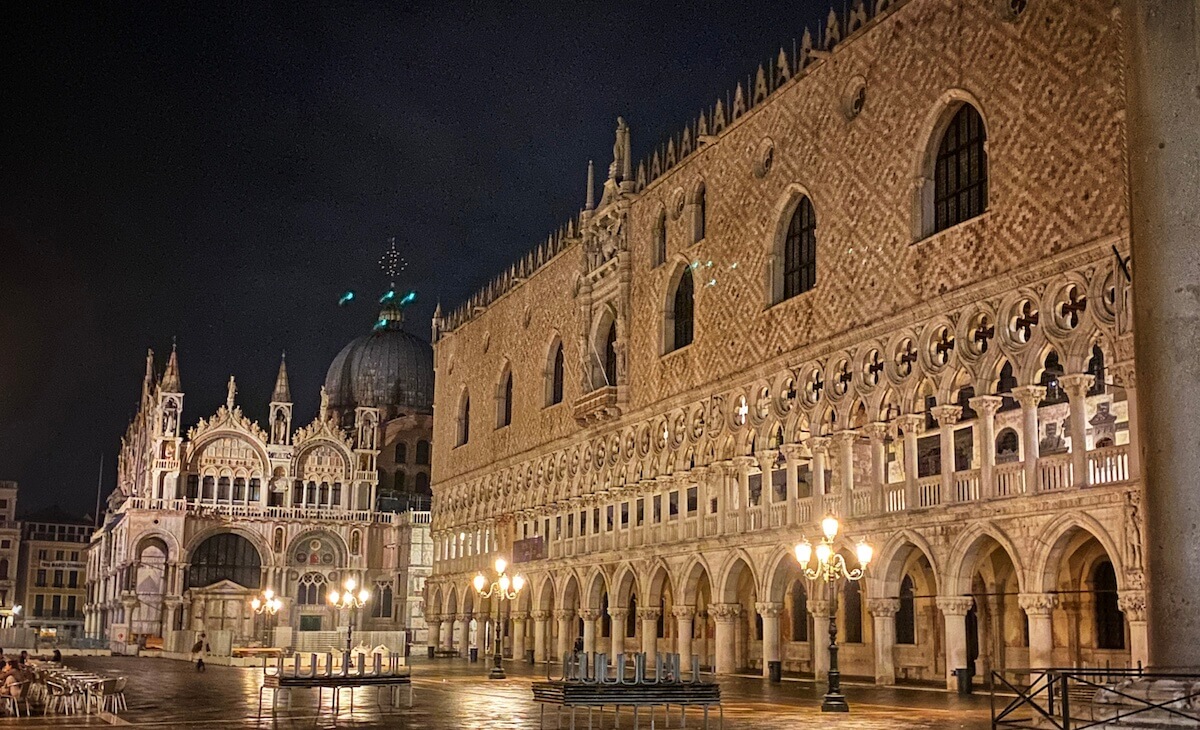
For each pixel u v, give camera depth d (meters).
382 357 161.38
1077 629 47.66
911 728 32.09
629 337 76.50
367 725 32.94
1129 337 39.59
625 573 74.31
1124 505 39.31
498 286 102.19
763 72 63.97
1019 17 46.00
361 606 139.00
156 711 38.44
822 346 56.06
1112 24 41.59
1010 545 44.16
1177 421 23.58
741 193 64.69
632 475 74.88
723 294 65.62
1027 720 29.05
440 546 111.06
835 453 55.25
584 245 82.88
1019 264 44.78
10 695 37.81
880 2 54.47
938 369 48.84
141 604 130.75
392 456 156.75
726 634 63.50
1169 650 23.23
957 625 46.91
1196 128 24.22
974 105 48.09
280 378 142.75
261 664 83.44
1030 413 44.19
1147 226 24.50
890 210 52.47
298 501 139.75
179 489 134.12
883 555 50.88
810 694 47.22
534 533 89.56
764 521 60.19
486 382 102.38
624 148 79.69
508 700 43.81
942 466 48.22
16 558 186.50
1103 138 41.56
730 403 64.06
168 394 134.00
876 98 54.12
